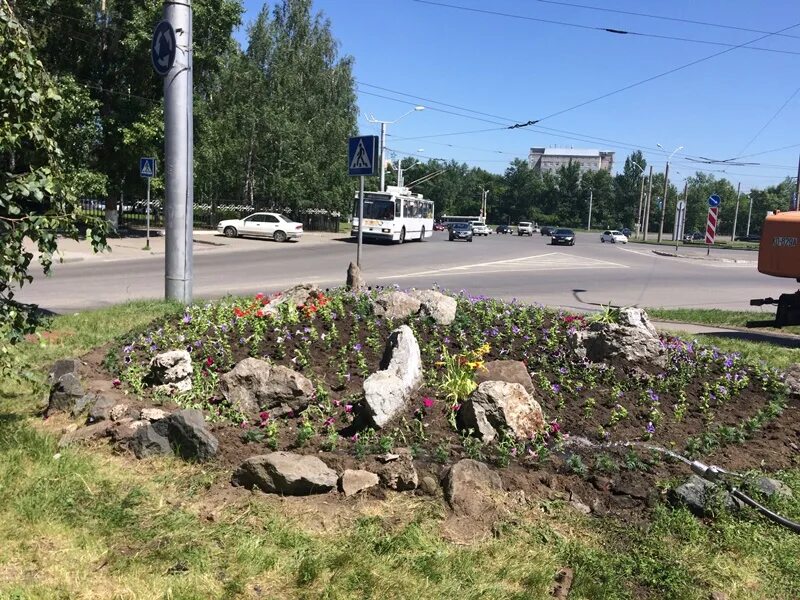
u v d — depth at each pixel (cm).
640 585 319
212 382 537
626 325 637
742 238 10138
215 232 3853
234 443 433
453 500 372
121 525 345
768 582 328
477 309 821
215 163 3978
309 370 586
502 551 336
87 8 2788
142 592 289
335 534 344
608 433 486
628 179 12838
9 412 517
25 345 683
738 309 1566
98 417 477
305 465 386
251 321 713
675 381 596
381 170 4612
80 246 2530
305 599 292
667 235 12294
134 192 3316
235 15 3059
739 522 378
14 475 388
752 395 607
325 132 4722
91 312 944
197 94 3431
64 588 291
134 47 2747
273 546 329
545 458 422
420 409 479
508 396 458
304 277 1875
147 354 636
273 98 4534
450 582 307
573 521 370
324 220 5119
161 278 1675
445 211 13050
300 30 4722
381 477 389
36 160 424
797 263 1098
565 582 315
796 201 2494
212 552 322
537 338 713
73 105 2494
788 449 495
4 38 398
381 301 762
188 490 383
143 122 2852
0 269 394
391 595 296
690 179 13738
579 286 1947
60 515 351
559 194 13038
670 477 418
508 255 3250
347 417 478
